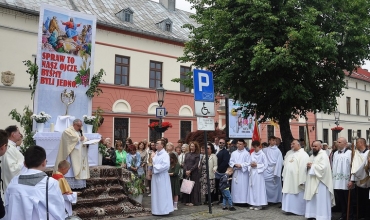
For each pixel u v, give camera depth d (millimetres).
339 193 8633
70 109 11258
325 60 11008
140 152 12875
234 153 10352
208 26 11508
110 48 21484
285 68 10398
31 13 18281
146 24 24734
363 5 11062
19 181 3566
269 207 10133
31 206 3449
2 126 17188
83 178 8773
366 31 11164
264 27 10367
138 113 22656
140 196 9836
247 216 8805
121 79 22125
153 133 23484
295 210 8992
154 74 23859
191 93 25859
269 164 10633
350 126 39531
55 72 10875
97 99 20781
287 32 10234
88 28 11602
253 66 9781
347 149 8797
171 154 9961
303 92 10281
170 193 9070
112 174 9898
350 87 39844
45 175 3646
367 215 8570
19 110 17781
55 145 9836
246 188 10125
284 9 10430
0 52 17266
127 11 23328
